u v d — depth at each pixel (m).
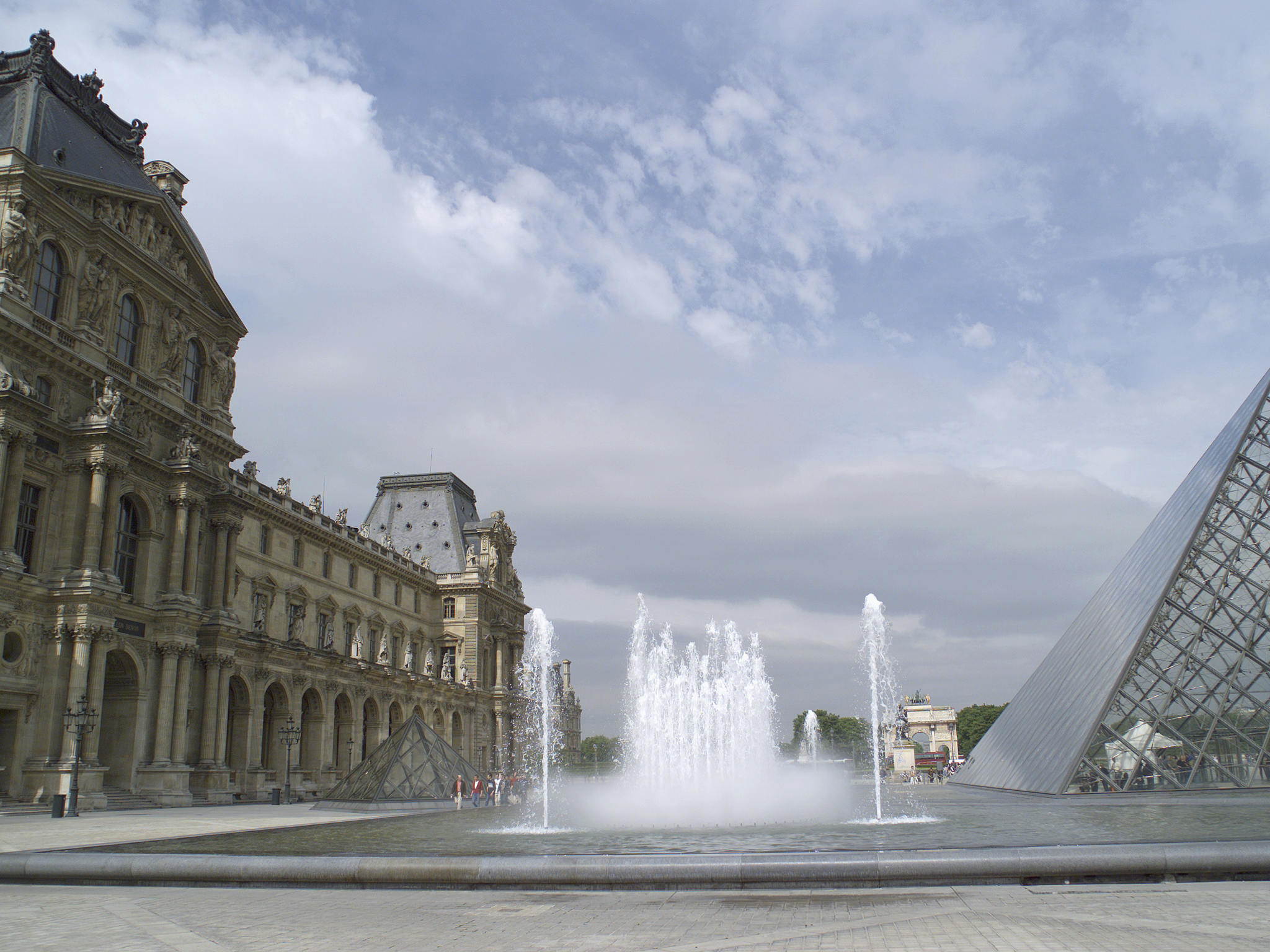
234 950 15.27
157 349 73.00
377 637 118.56
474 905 19.41
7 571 55.25
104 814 53.56
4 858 24.03
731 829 36.81
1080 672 64.75
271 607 92.06
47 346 59.41
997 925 16.27
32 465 59.03
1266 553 57.88
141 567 68.19
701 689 81.56
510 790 73.00
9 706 56.34
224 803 71.69
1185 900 18.56
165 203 72.31
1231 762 54.50
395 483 156.25
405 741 66.56
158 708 67.31
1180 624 57.72
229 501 78.12
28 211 59.94
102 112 73.06
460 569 144.88
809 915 17.55
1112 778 55.38
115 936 16.56
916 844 28.61
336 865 22.38
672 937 15.83
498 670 145.75
